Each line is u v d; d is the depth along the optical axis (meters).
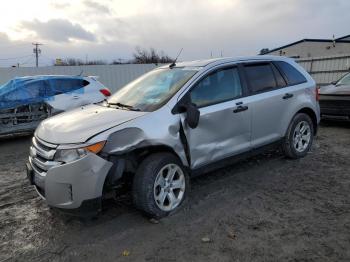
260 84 5.27
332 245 3.32
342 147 6.97
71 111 4.77
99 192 3.55
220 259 3.18
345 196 4.48
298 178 5.17
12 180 5.70
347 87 9.02
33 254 3.41
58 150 3.58
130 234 3.70
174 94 4.29
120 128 3.71
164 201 4.02
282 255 3.20
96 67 23.02
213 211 4.15
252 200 4.43
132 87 5.19
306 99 5.92
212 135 4.52
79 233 3.78
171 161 4.02
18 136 10.02
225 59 5.02
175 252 3.32
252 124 5.04
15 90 9.16
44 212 4.36
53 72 22.02
